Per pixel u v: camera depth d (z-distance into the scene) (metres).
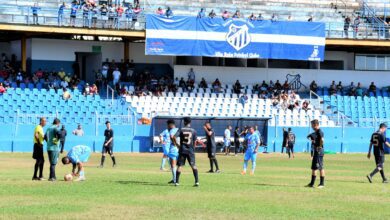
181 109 73.56
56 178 33.91
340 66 85.38
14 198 25.62
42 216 21.45
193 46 75.06
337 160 57.47
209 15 77.12
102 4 76.38
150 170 41.47
